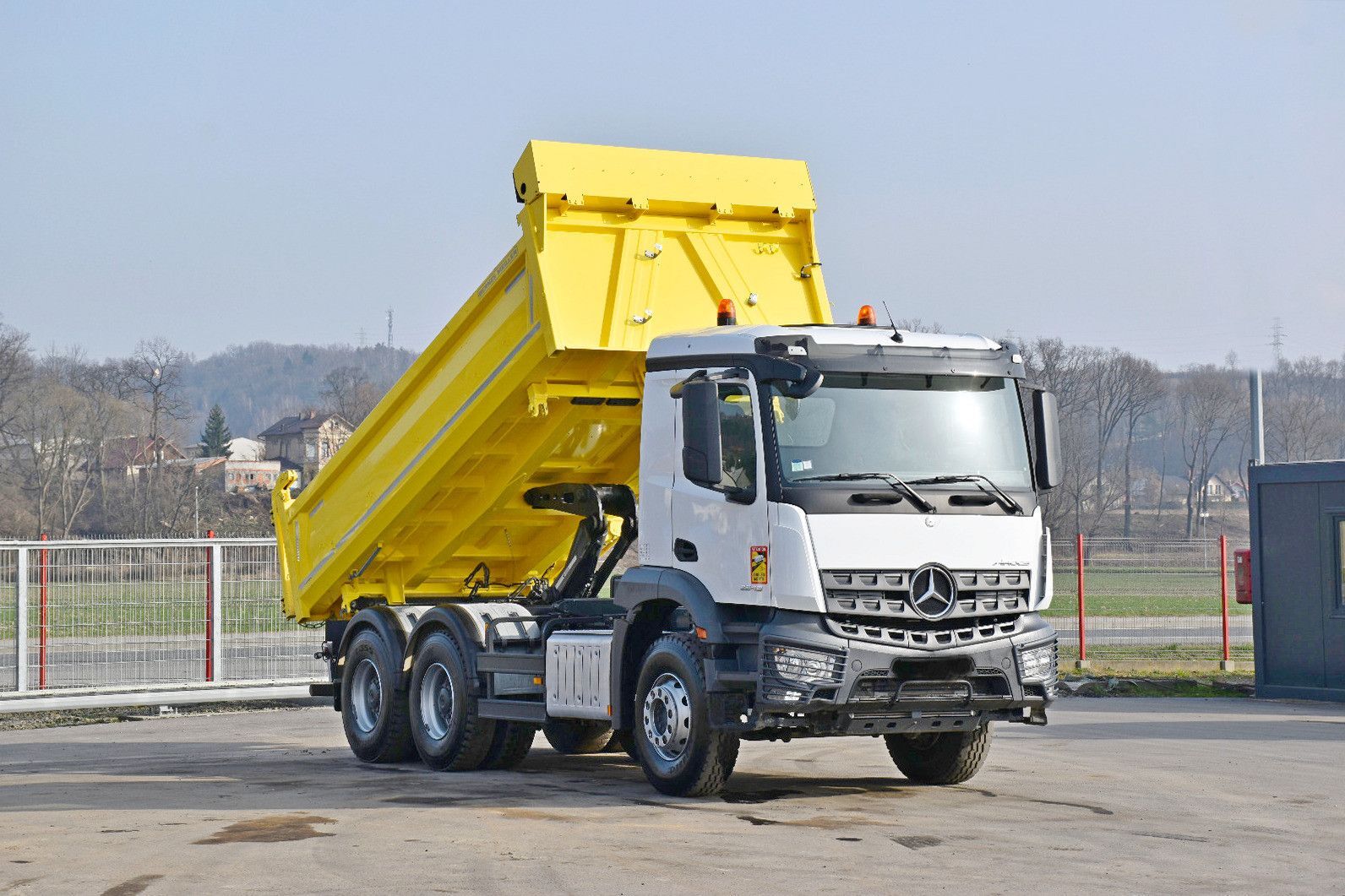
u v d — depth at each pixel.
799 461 9.62
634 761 13.38
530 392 11.52
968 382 10.23
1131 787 10.94
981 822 9.27
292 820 9.48
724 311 11.07
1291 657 18.55
